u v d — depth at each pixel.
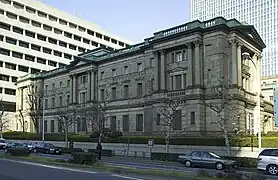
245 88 52.31
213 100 46.78
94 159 26.03
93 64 68.06
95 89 67.81
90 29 125.94
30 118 86.00
